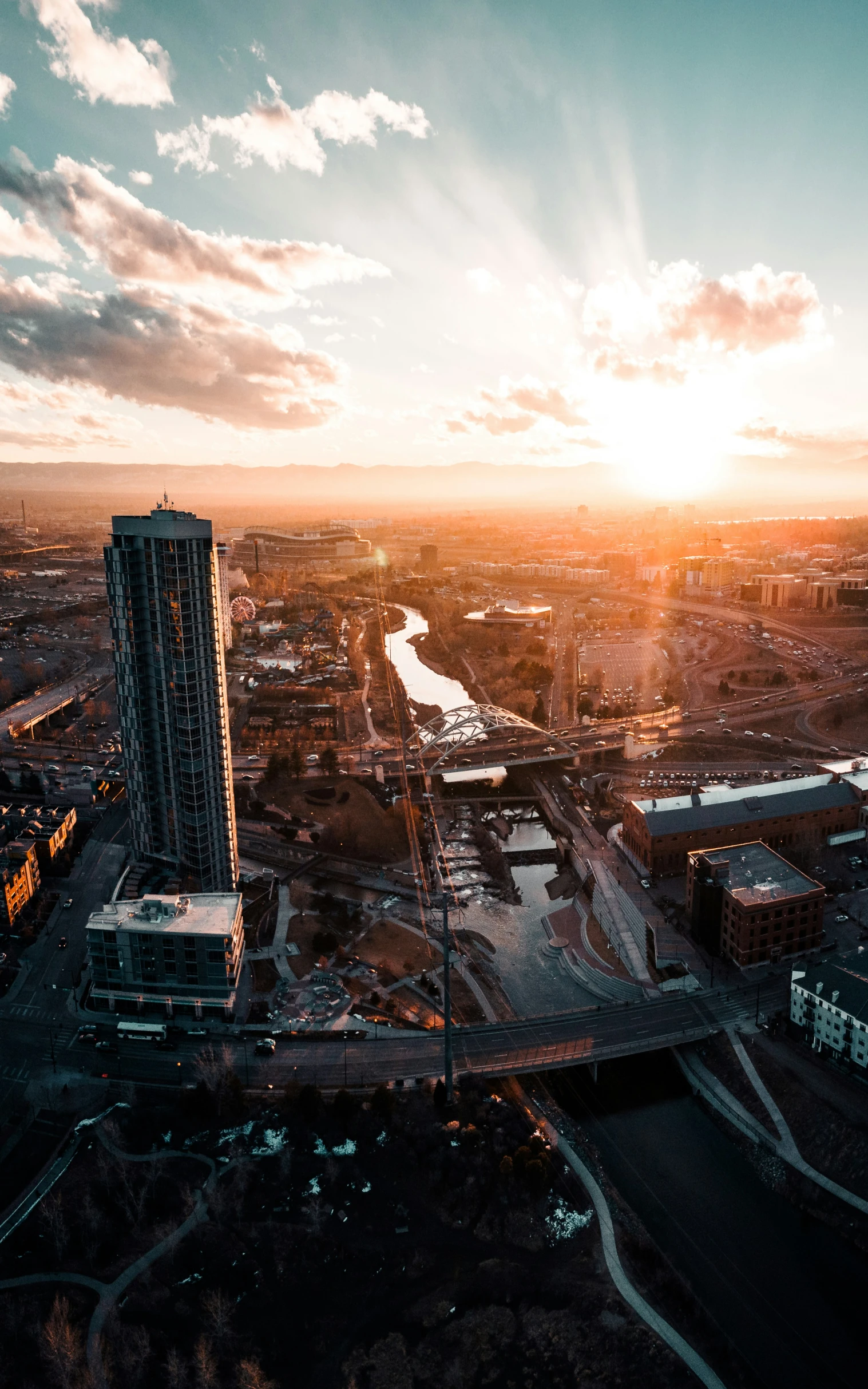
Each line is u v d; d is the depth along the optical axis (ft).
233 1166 589.32
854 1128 623.36
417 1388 458.09
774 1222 579.48
